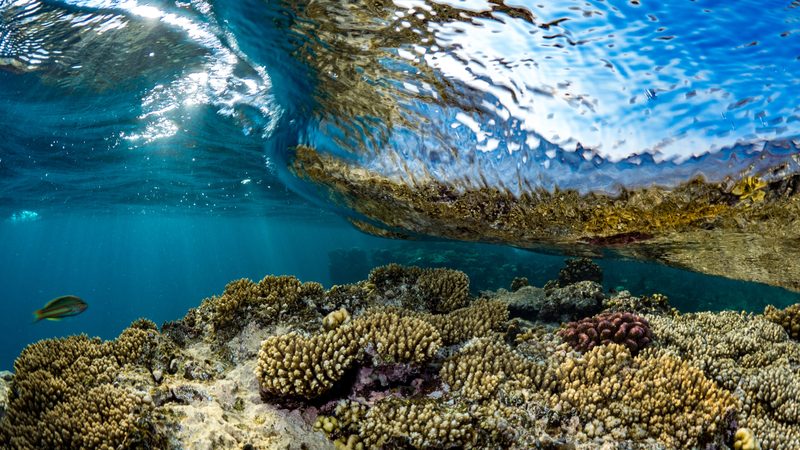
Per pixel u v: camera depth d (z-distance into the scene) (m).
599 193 0.94
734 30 0.84
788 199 0.80
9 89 1.69
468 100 1.03
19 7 1.26
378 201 1.35
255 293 1.29
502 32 0.93
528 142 0.98
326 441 0.89
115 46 1.41
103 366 0.98
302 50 1.15
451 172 1.13
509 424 0.87
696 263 1.03
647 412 0.88
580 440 0.86
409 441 0.84
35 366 0.99
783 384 1.00
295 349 0.98
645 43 0.87
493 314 1.35
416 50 1.01
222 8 1.15
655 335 1.21
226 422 0.90
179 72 1.54
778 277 0.96
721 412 0.87
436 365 1.03
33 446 0.81
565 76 0.92
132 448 0.79
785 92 0.80
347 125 1.27
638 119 0.88
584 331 1.17
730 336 1.21
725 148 0.82
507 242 1.26
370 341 1.00
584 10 0.88
